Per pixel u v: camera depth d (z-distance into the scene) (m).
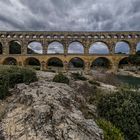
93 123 13.37
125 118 16.30
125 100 17.80
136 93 19.55
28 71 25.88
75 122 12.33
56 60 124.12
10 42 110.88
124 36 110.19
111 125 14.75
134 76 85.50
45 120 11.93
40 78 29.89
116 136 13.14
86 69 105.38
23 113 13.08
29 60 114.75
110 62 105.94
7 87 19.11
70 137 11.08
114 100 18.33
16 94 17.69
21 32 110.19
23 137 11.13
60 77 28.45
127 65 105.69
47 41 109.62
